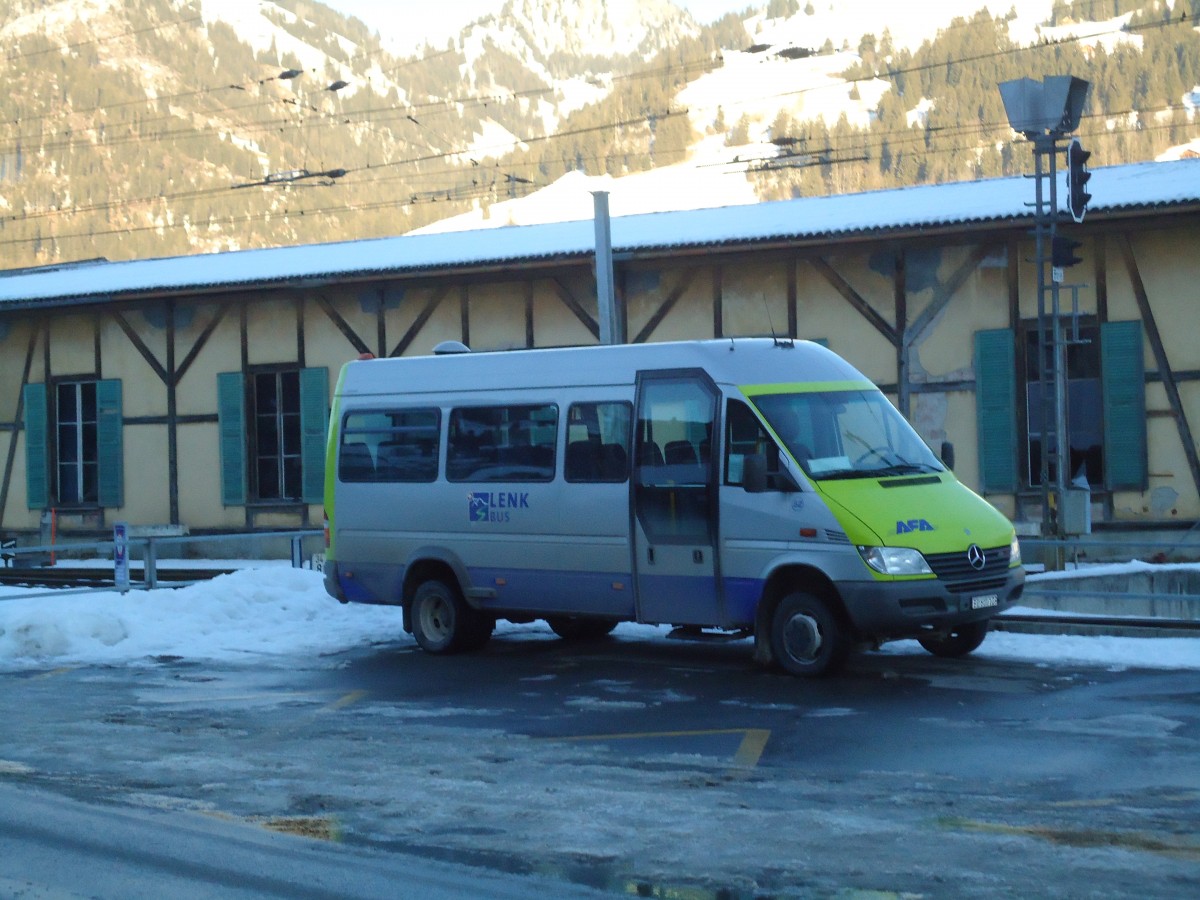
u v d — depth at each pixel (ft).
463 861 22.00
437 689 39.14
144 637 48.73
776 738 31.04
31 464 97.86
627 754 29.78
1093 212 65.72
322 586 57.16
